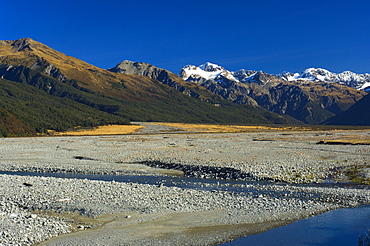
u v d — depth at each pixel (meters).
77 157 58.97
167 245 16.83
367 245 16.36
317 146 75.06
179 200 24.97
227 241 17.41
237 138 115.31
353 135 129.88
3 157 58.78
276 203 24.66
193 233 18.50
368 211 22.77
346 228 19.22
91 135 143.38
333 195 27.53
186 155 56.53
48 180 32.28
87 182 31.41
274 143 86.88
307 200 25.81
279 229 19.19
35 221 19.44
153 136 133.25
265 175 37.38
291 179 35.69
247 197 26.70
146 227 19.36
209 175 39.47
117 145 82.75
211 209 22.89
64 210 22.42
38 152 66.25
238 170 40.12
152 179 37.47
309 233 18.48
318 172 39.38
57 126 164.62
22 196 25.58
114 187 29.06
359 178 35.72
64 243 16.81
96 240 17.31
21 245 16.27
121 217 21.06
